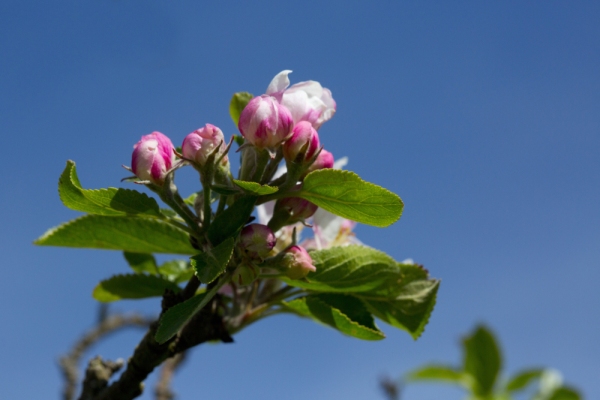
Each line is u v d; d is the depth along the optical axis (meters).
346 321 0.39
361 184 0.37
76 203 0.37
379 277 0.40
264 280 0.42
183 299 0.38
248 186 0.36
